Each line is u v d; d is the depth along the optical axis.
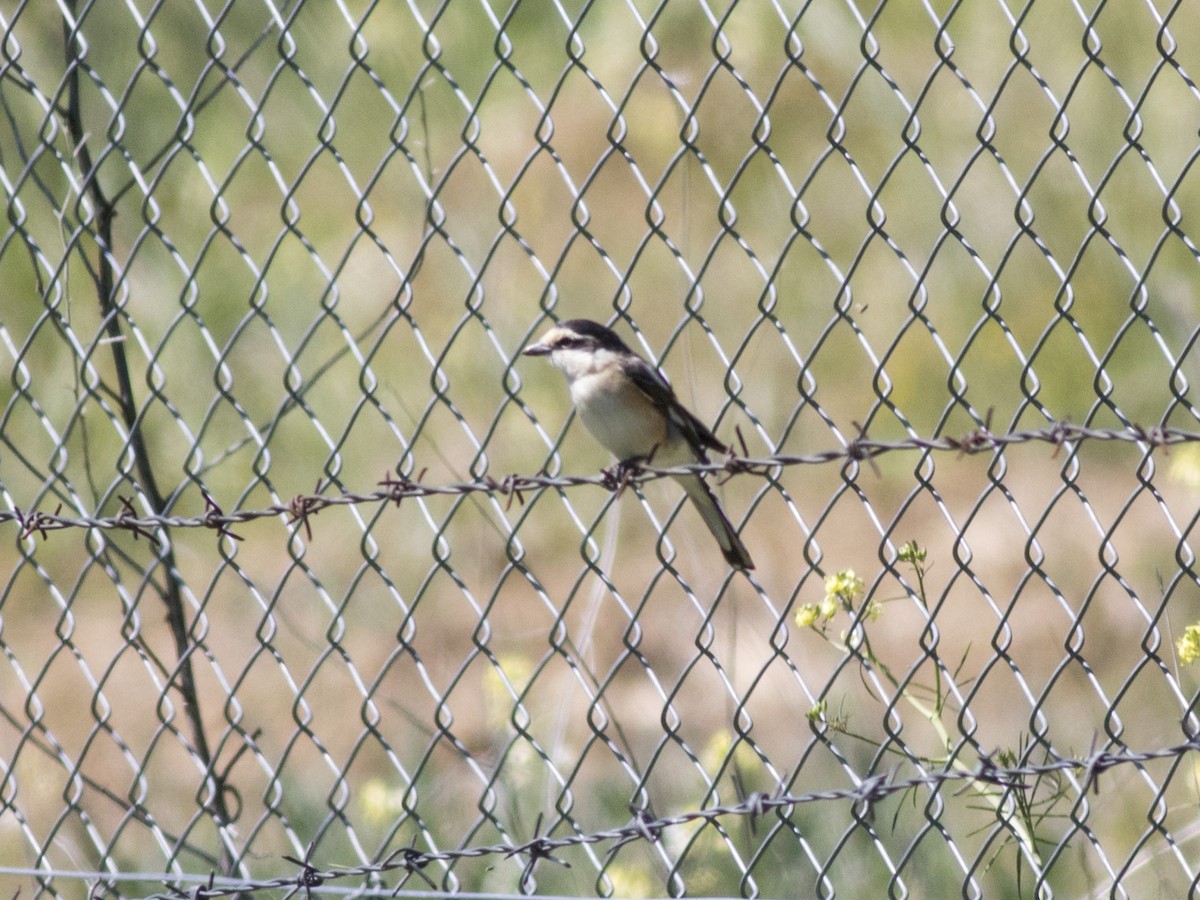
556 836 8.00
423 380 14.97
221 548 6.58
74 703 13.09
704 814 5.63
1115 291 13.84
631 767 6.04
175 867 6.81
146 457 7.89
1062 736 9.70
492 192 15.52
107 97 7.36
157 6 7.25
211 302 15.24
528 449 14.45
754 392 14.42
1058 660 11.33
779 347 14.72
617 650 12.69
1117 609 11.64
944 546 13.49
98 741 12.36
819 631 6.03
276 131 15.34
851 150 15.32
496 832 8.52
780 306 14.99
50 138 7.52
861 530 13.94
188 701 7.57
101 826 10.36
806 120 15.40
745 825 7.88
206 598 6.66
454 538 14.10
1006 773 5.36
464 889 7.98
